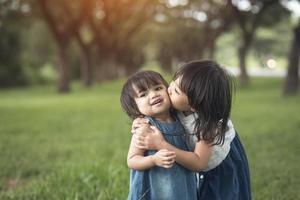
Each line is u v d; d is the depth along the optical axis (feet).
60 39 93.04
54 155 25.08
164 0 110.22
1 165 22.35
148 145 9.31
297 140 28.12
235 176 10.61
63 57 94.02
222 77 9.59
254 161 22.07
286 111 45.78
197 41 146.72
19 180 20.34
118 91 96.12
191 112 9.94
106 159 22.02
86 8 92.48
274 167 20.68
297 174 19.39
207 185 10.62
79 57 182.09
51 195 16.48
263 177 18.90
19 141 29.68
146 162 9.18
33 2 94.02
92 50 140.77
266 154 23.79
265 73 196.44
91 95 83.56
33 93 97.25
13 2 93.76
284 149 25.17
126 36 129.18
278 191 16.75
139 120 9.61
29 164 22.53
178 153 9.32
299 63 70.23
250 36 97.55
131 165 9.41
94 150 25.49
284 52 234.17
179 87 9.57
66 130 35.01
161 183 9.46
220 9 107.04
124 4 111.34
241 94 76.02
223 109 9.55
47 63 184.44
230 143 10.62
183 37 151.33
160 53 208.64
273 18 105.60
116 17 114.83
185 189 9.54
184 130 9.91
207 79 9.41
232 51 256.52
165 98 9.63
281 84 103.65
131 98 9.70
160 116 9.78
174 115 10.04
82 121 40.98
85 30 154.20
